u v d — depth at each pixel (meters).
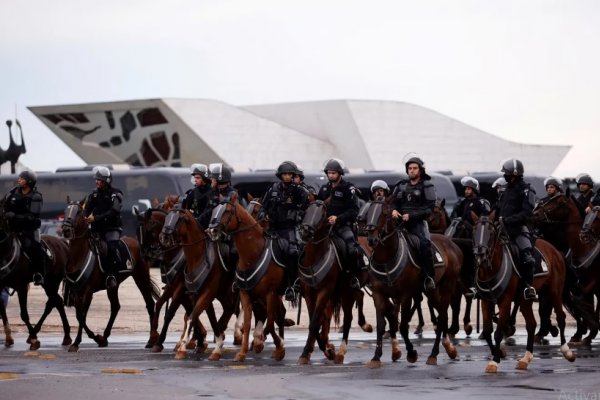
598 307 28.73
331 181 23.56
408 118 129.50
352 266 23.31
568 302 25.95
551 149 135.75
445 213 30.97
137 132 125.62
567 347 23.64
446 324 24.11
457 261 23.91
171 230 23.47
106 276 26.44
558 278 23.72
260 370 21.39
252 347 26.03
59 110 129.50
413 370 21.61
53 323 33.50
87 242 26.08
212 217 22.72
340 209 23.38
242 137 122.81
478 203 28.98
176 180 68.56
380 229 21.83
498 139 133.38
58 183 72.38
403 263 22.22
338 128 128.50
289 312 37.62
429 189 22.61
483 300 22.19
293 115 130.50
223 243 24.19
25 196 26.44
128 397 17.19
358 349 26.50
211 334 30.78
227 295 24.27
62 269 27.22
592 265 28.20
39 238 26.75
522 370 21.73
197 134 120.75
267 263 23.08
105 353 25.14
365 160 127.62
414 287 22.58
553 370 21.88
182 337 25.67
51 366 22.03
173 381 19.23
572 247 28.23
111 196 26.62
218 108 122.00
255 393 17.80
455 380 19.89
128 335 30.55
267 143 124.31
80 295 26.06
